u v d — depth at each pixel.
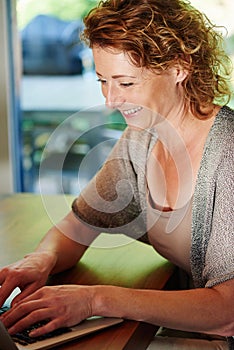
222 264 1.33
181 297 1.29
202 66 1.44
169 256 1.60
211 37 1.47
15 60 3.35
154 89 1.41
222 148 1.39
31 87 3.44
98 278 1.55
